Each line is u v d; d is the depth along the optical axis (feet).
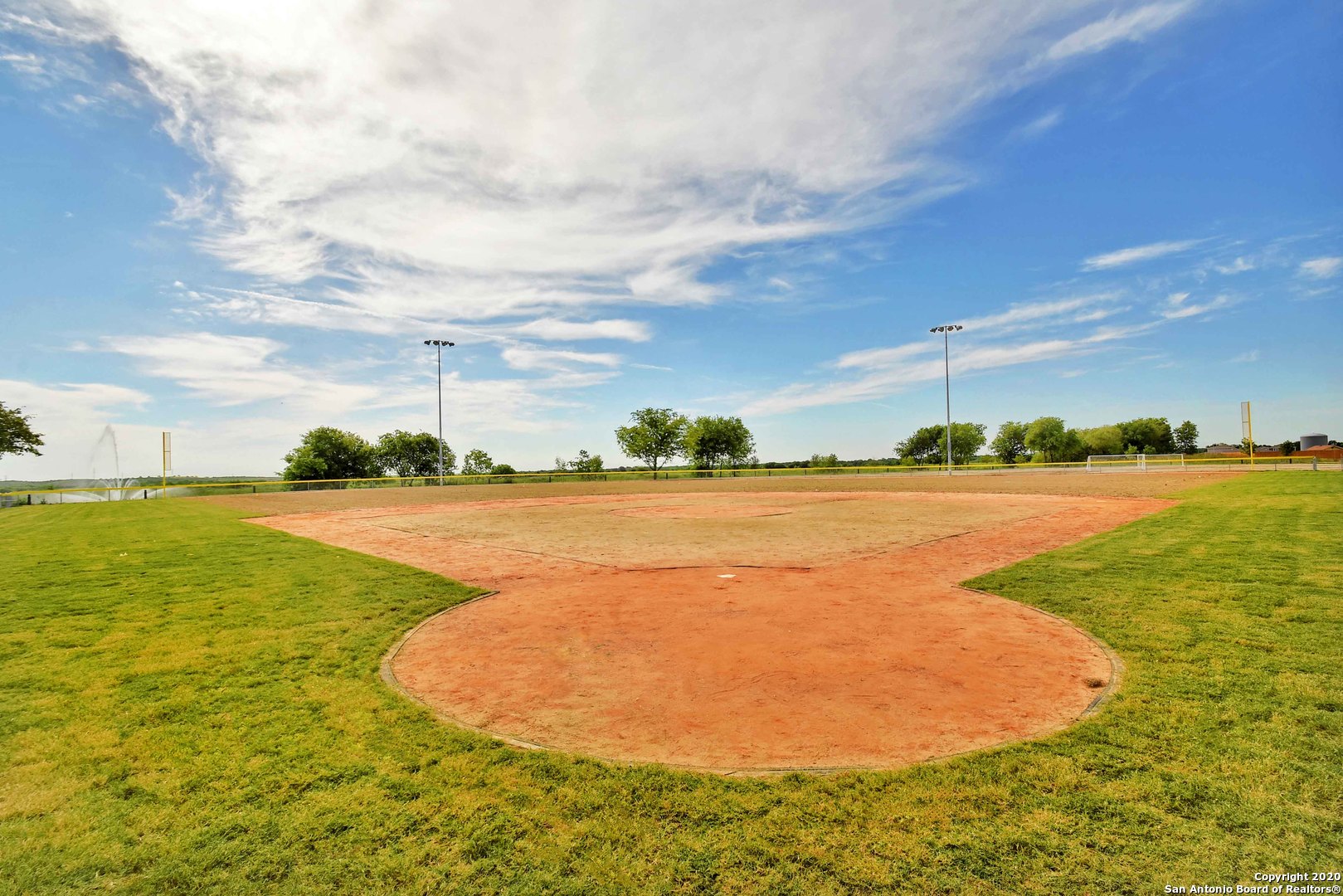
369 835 10.50
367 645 21.09
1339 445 232.12
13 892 9.18
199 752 13.51
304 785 12.10
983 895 8.70
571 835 10.43
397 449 286.46
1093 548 35.14
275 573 33.45
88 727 14.74
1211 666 16.69
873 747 13.41
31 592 28.84
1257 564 28.25
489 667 19.16
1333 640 18.24
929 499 84.48
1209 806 10.50
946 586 28.68
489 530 55.57
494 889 9.16
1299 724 13.24
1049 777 11.74
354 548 44.60
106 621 23.99
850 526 53.01
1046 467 198.18
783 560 36.65
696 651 20.34
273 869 9.68
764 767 12.66
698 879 9.27
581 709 15.92
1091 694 15.93
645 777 12.24
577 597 28.19
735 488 129.49
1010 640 20.48
